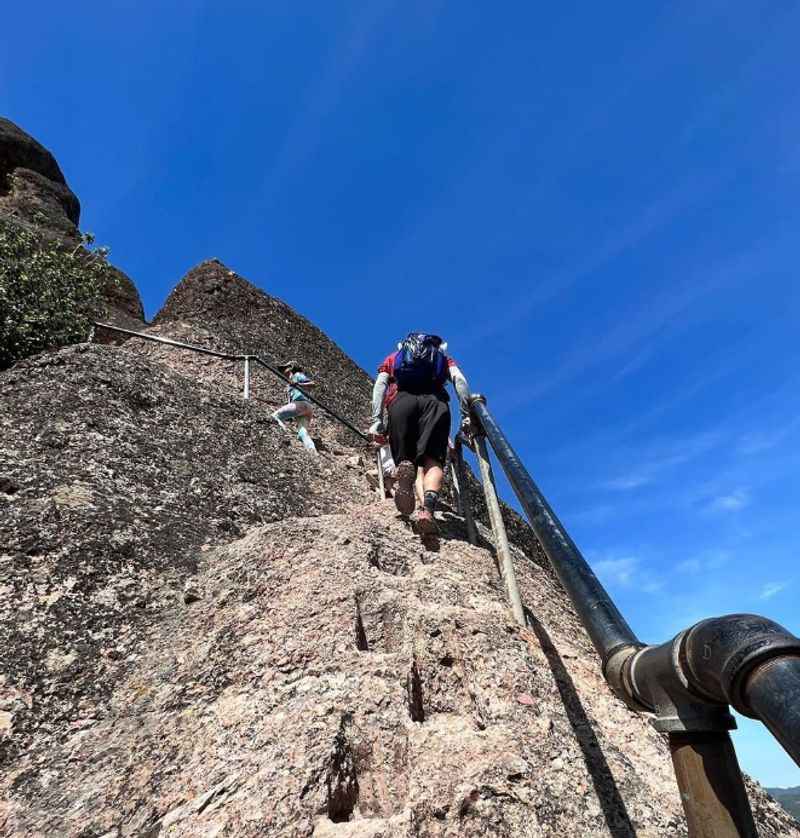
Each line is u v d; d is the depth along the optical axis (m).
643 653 1.31
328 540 3.07
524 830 1.80
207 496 3.85
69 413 3.97
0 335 6.18
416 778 1.86
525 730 2.21
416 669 2.32
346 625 2.40
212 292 11.53
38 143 17.67
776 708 0.93
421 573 3.16
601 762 2.21
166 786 1.83
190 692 2.20
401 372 4.07
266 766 1.77
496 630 2.69
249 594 2.69
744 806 1.17
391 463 5.11
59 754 2.05
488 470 3.63
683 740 1.23
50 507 3.08
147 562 3.04
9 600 2.55
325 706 1.96
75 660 2.40
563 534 1.82
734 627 1.08
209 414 4.81
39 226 14.46
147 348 9.35
